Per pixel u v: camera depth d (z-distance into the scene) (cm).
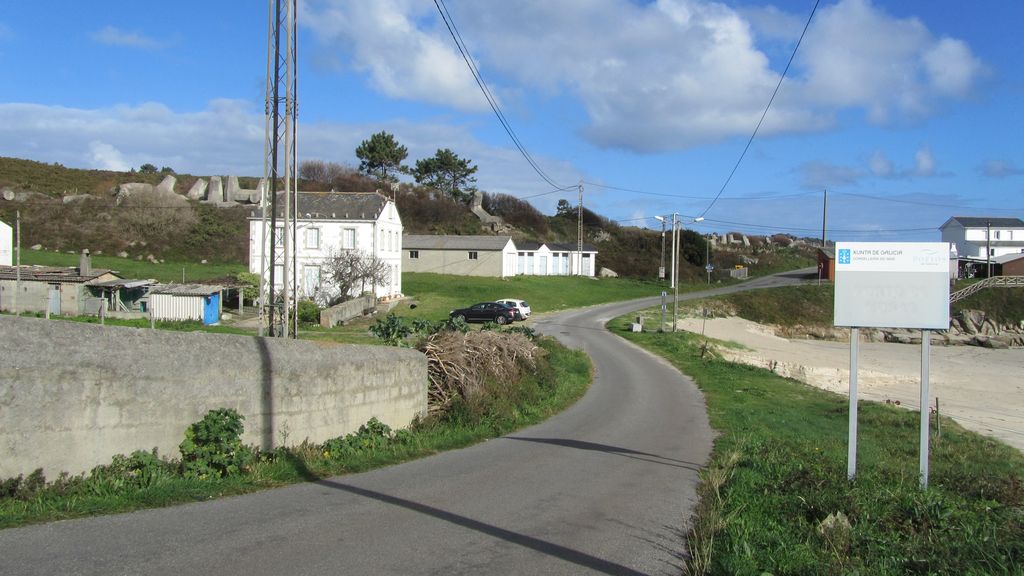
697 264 9888
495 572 588
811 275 9725
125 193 6938
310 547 624
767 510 827
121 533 630
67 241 6066
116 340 842
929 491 880
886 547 675
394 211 5491
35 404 745
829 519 741
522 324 4875
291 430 1112
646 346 4069
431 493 888
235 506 759
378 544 646
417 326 2053
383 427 1309
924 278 998
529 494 913
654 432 1639
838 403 2517
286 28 1892
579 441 1463
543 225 10525
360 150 10412
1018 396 3588
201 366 946
